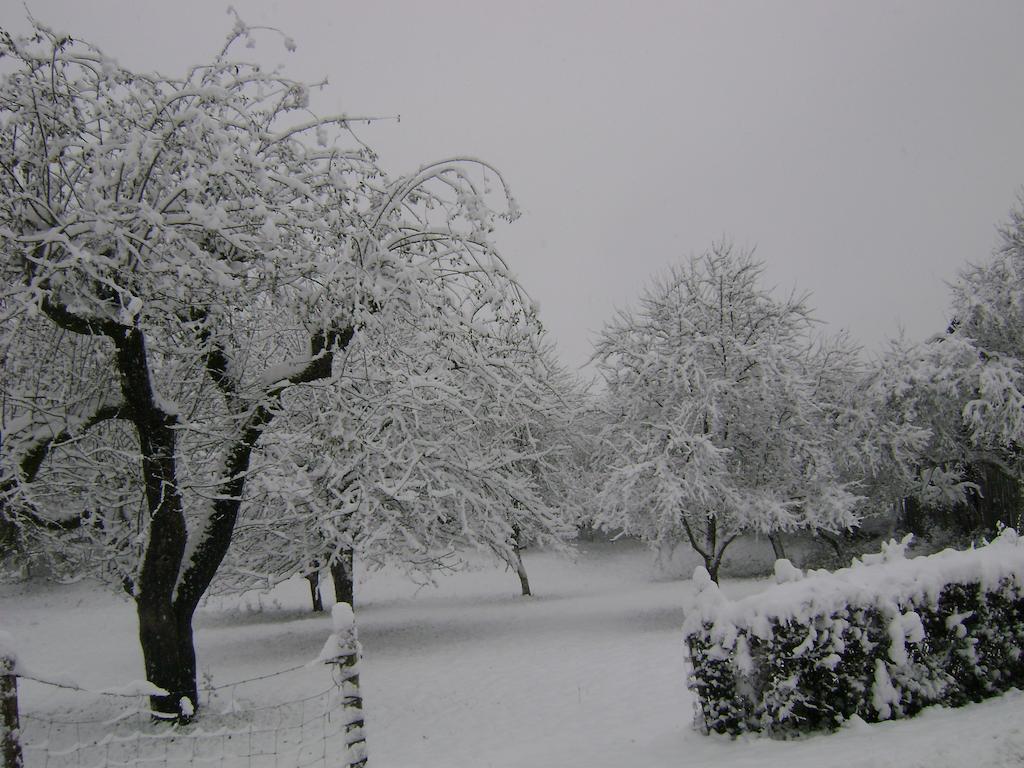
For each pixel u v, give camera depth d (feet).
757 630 20.57
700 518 64.85
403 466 42.32
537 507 54.39
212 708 33.37
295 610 93.30
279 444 38.65
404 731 30.53
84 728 31.73
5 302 27.27
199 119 27.20
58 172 28.04
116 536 39.24
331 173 29.73
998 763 14.88
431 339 32.60
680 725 25.70
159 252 26.71
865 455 83.76
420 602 98.94
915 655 21.70
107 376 30.14
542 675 41.01
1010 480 94.73
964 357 86.53
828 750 17.99
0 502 28.55
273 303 30.50
